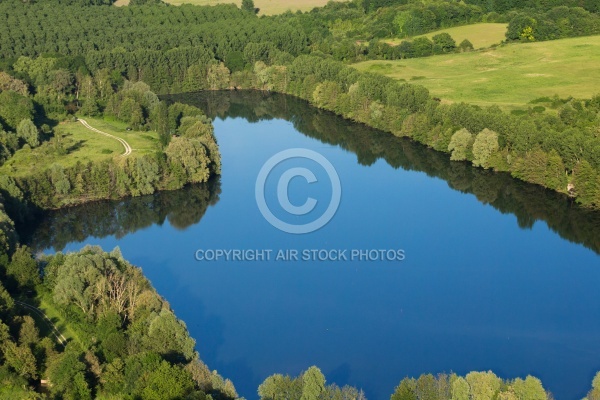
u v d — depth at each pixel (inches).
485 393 4643.2
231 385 5083.7
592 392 4940.9
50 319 6038.4
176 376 4817.9
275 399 4832.7
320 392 4825.3
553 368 5944.9
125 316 5915.4
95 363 5236.2
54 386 5083.7
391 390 5698.8
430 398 4756.4
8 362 5241.1
